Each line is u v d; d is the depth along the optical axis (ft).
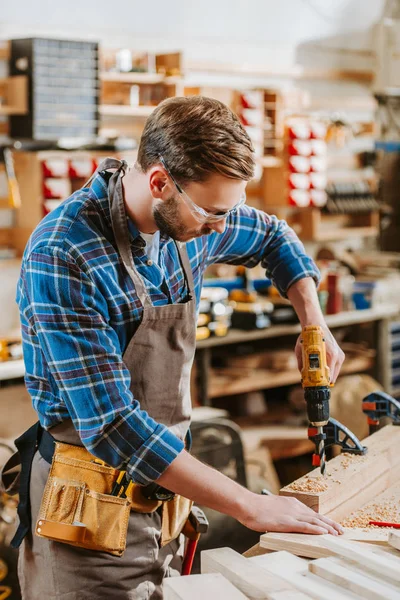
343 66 19.29
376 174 19.94
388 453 6.75
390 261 18.62
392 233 20.38
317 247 19.17
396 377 18.45
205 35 16.87
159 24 16.12
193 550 6.97
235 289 16.38
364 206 18.78
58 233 5.48
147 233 5.83
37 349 5.88
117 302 5.70
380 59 19.70
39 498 6.22
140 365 6.02
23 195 14.07
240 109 16.48
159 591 6.55
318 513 5.70
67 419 5.98
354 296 17.56
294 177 17.25
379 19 19.86
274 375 15.97
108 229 5.70
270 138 17.04
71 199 5.74
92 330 5.39
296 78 18.49
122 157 14.90
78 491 5.94
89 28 15.15
